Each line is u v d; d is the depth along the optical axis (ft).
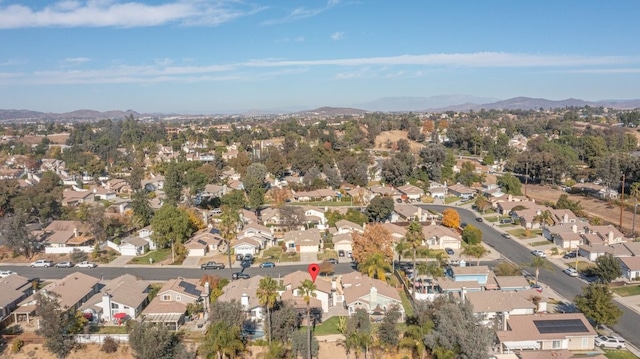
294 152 595.88
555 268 270.67
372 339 180.14
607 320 185.26
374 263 232.73
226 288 219.82
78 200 444.96
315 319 203.10
